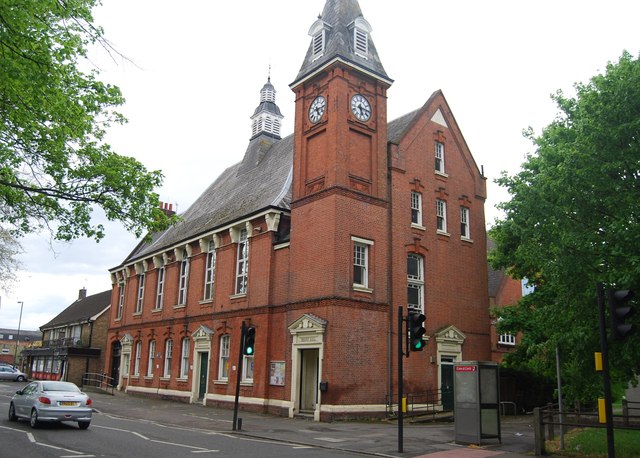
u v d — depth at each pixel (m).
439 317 28.03
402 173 27.98
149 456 12.95
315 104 27.11
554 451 14.64
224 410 27.50
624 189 14.33
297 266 25.94
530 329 25.75
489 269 41.19
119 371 42.47
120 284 45.44
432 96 30.86
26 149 14.23
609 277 13.99
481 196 32.31
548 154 17.75
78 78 14.22
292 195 27.19
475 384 16.42
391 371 24.86
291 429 19.78
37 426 18.62
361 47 27.59
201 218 37.91
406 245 27.23
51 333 63.09
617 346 14.48
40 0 10.73
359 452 14.76
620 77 14.55
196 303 33.41
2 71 10.61
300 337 24.70
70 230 15.88
